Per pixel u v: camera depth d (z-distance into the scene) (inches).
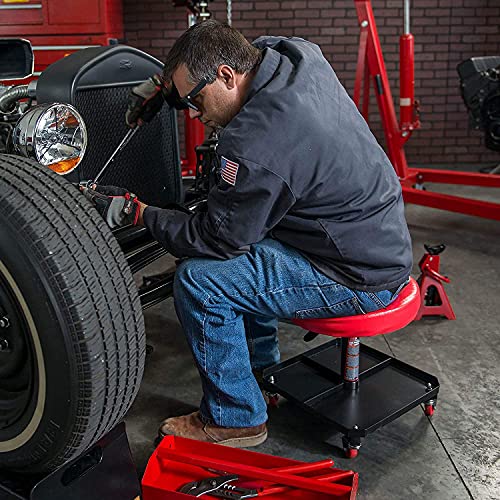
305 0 231.0
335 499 63.0
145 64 89.0
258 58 66.6
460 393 87.7
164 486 67.4
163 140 94.7
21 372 58.9
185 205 88.5
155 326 109.0
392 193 70.4
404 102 169.8
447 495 68.2
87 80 77.9
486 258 142.4
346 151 65.7
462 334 105.9
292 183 63.5
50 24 189.2
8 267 52.3
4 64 81.7
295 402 77.6
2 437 59.4
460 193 201.9
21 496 57.8
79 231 54.9
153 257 80.6
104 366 54.5
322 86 67.0
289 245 70.1
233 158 62.1
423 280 111.0
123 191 69.4
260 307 70.9
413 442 77.1
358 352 79.1
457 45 235.8
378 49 167.0
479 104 174.4
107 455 61.3
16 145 67.3
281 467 67.3
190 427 76.7
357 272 68.9
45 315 52.0
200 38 64.4
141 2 228.5
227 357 71.4
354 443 72.6
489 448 75.9
